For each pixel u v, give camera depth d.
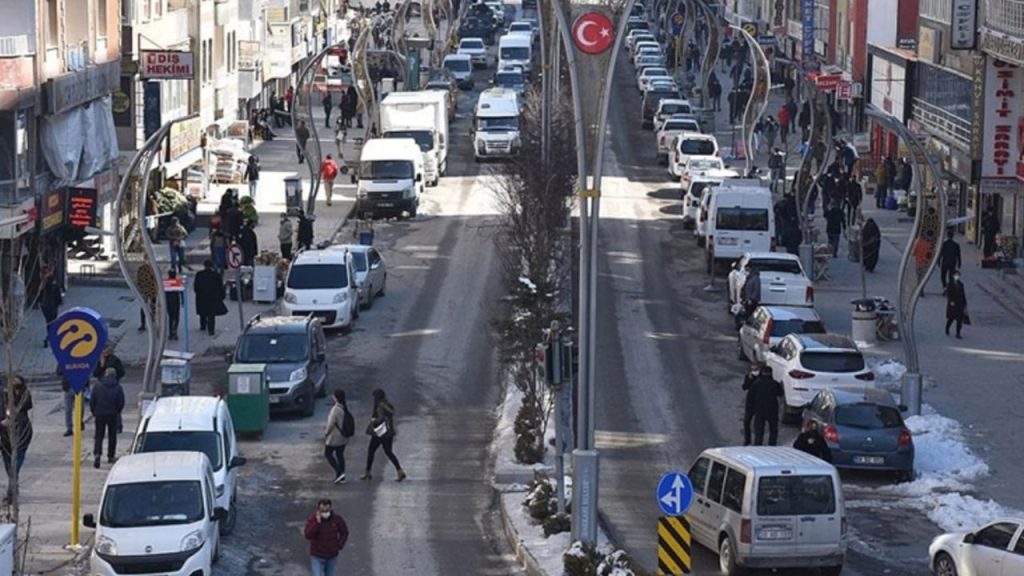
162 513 63.03
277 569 66.12
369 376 99.06
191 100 160.00
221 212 124.50
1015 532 59.06
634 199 161.38
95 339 67.56
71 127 117.00
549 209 108.19
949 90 141.12
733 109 196.62
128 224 131.12
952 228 121.75
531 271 105.12
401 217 150.62
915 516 72.31
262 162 178.00
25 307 96.81
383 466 81.31
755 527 62.16
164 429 70.75
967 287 123.19
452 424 89.00
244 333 92.25
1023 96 128.25
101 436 78.44
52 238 115.31
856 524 71.00
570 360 66.00
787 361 88.38
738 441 84.69
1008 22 120.06
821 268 125.44
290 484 78.25
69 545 67.44
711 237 125.00
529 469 77.88
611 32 63.34
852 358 87.25
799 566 62.56
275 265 119.12
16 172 107.50
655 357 102.94
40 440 83.44
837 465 76.81
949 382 95.44
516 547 67.38
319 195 160.62
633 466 80.19
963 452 80.56
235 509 72.25
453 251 136.50
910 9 166.38
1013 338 107.12
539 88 185.62
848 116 197.50
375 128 175.00
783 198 141.88
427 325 112.19
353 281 112.75
